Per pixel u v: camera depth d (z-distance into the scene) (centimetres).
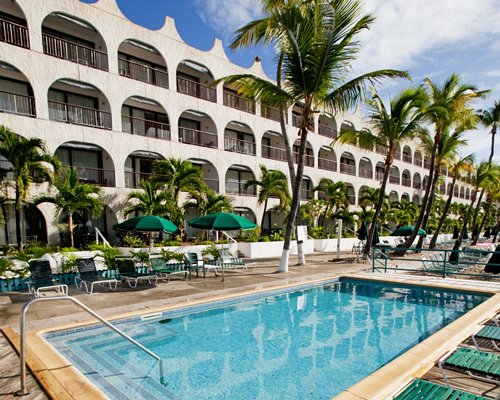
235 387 449
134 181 2072
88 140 1730
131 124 2084
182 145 2144
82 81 1722
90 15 1762
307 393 437
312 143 3111
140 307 736
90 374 468
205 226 1055
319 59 1084
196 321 729
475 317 640
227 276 1168
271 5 1098
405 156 4662
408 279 1095
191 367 507
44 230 1669
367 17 1065
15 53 1512
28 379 391
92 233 1817
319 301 913
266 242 1958
